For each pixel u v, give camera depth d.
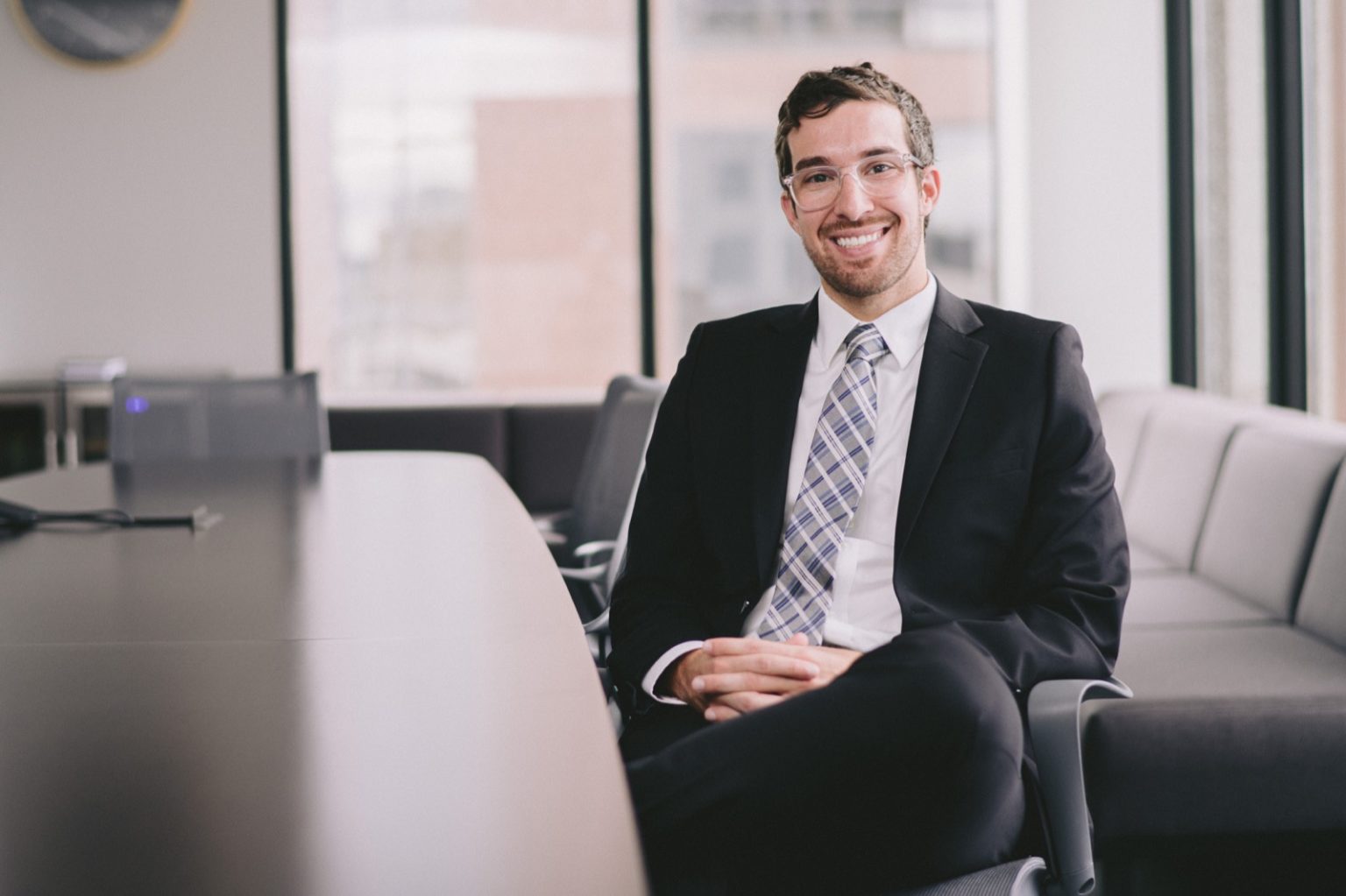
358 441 4.41
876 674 1.21
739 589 1.69
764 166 4.92
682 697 1.57
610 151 4.91
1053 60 4.57
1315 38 3.41
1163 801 2.04
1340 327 3.46
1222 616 2.61
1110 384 4.48
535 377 5.00
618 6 4.85
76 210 4.75
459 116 4.88
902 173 1.68
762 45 4.87
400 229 4.92
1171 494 3.18
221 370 4.81
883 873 1.24
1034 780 1.39
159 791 0.90
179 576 1.69
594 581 2.36
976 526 1.62
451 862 0.78
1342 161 3.42
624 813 0.85
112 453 3.36
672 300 4.96
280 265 4.85
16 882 0.75
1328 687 2.12
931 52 4.88
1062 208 4.59
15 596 1.58
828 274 1.70
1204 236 4.19
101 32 4.68
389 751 0.98
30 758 0.97
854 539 1.65
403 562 1.77
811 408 1.73
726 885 1.21
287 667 1.22
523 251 4.95
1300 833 2.10
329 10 4.80
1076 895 1.41
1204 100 4.16
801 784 1.19
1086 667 1.51
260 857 0.79
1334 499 2.42
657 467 1.81
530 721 1.05
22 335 4.77
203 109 4.75
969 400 1.66
